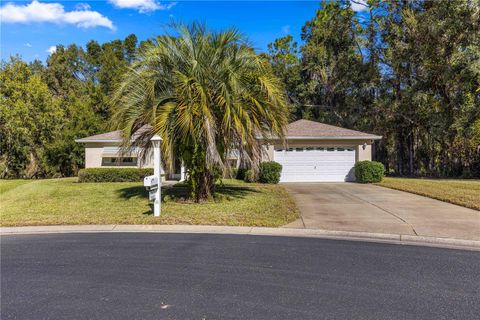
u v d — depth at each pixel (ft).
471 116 65.31
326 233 24.86
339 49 97.71
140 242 22.75
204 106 31.65
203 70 33.45
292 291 14.53
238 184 55.36
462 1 65.72
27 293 14.46
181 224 27.48
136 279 16.01
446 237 23.07
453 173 80.59
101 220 28.86
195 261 18.65
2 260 19.01
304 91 102.78
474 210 32.01
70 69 135.23
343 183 58.23
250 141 34.50
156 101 33.35
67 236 24.64
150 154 39.63
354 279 15.94
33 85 84.89
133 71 34.68
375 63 85.25
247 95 34.24
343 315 12.35
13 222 28.50
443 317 12.21
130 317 12.26
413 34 75.25
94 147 66.13
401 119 84.23
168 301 13.58
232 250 20.76
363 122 88.94
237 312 12.62
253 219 28.73
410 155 87.30
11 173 86.69
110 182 59.31
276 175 56.39
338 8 93.20
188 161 36.81
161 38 34.68
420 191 44.11
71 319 12.14
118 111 34.17
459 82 68.95
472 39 66.85
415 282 15.58
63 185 53.57
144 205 35.60
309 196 41.96
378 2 83.87
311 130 63.98
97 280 15.92
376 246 21.75
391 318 12.14
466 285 15.21
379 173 57.62
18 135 83.10
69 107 91.81
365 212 31.65
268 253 20.10
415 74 79.15
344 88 94.48
